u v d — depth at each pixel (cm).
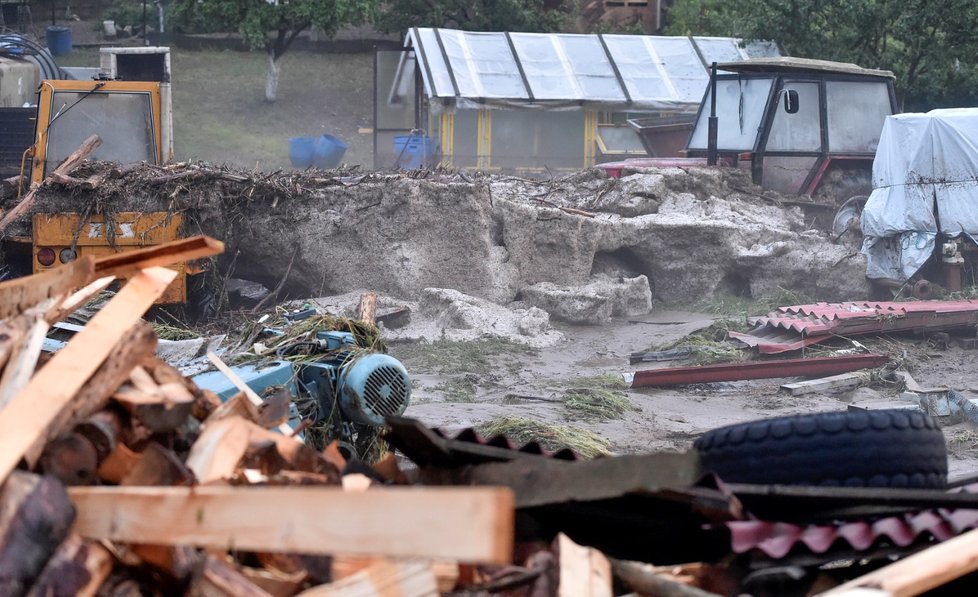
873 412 728
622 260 3008
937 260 2788
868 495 648
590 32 6281
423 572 479
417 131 4588
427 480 731
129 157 2825
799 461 709
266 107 5816
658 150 4141
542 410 1881
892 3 3875
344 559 536
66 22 6962
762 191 3086
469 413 1808
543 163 4478
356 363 1148
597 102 4406
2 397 566
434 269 2705
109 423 562
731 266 2939
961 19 3816
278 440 658
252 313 2503
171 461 546
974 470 1511
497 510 379
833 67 3048
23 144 3303
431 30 4556
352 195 2653
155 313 2411
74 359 572
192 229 2506
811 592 607
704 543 645
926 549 596
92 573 470
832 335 2367
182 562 483
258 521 438
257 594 487
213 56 6562
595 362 2380
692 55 4653
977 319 2448
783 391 2091
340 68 6500
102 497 485
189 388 673
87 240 2377
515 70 4462
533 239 2791
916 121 2733
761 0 4119
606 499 644
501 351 2428
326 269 2677
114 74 3669
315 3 5562
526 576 561
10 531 449
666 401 2022
